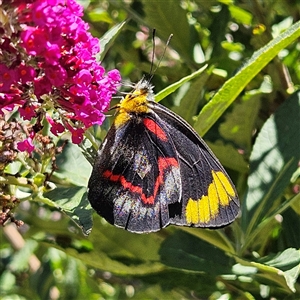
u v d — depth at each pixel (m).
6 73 0.23
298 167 0.26
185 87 0.30
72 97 0.23
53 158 0.24
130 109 0.26
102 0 0.33
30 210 0.30
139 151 0.26
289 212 0.27
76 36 0.23
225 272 0.26
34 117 0.24
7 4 0.22
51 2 0.22
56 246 0.28
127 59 0.32
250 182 0.27
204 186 0.26
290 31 0.25
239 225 0.27
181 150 0.26
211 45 0.30
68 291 0.34
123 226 0.26
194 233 0.27
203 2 0.31
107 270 0.28
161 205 0.26
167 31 0.30
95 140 0.26
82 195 0.24
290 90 0.29
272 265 0.25
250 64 0.25
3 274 0.35
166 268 0.28
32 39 0.22
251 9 0.30
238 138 0.29
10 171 0.25
